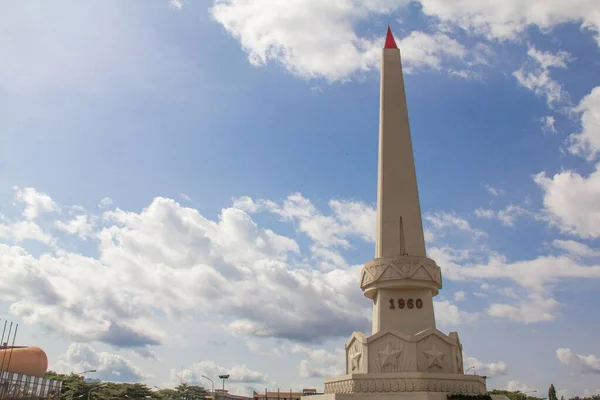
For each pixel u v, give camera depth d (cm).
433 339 5000
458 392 4716
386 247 5712
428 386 4672
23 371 8481
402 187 5931
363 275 5747
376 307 5650
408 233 5759
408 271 5425
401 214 5828
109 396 13112
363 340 5062
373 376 4769
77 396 12306
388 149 6091
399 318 5419
